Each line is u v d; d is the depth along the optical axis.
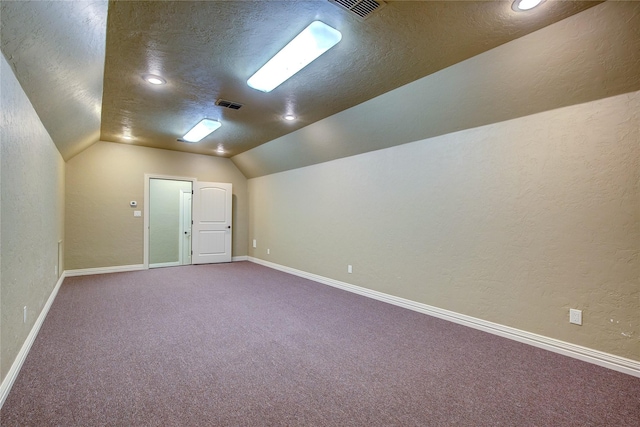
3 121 1.78
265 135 4.97
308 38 2.23
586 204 2.41
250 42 2.30
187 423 1.66
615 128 2.26
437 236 3.43
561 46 2.15
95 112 3.67
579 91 2.35
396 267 3.87
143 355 2.44
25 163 2.32
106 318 3.26
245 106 3.64
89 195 5.46
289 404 1.84
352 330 3.01
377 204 4.13
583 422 1.70
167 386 2.01
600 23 1.94
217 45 2.35
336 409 1.80
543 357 2.46
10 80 1.88
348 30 2.15
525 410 1.80
